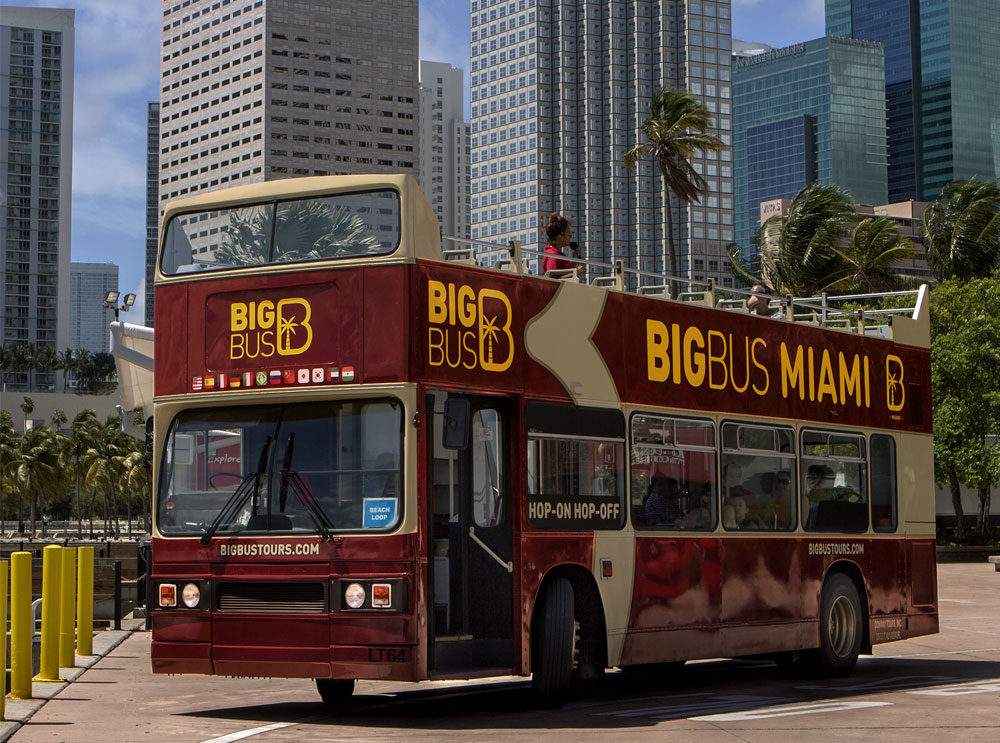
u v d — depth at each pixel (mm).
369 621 10172
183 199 11484
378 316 10539
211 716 11250
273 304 10891
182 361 11172
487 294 11188
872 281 47406
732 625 13383
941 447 42938
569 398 11820
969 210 52594
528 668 11000
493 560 11016
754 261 67312
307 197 11008
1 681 10531
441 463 10773
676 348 13164
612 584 12000
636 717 10969
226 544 10688
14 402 164125
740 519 13703
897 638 16047
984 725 10500
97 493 149875
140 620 22703
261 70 189250
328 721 10820
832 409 15367
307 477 10578
